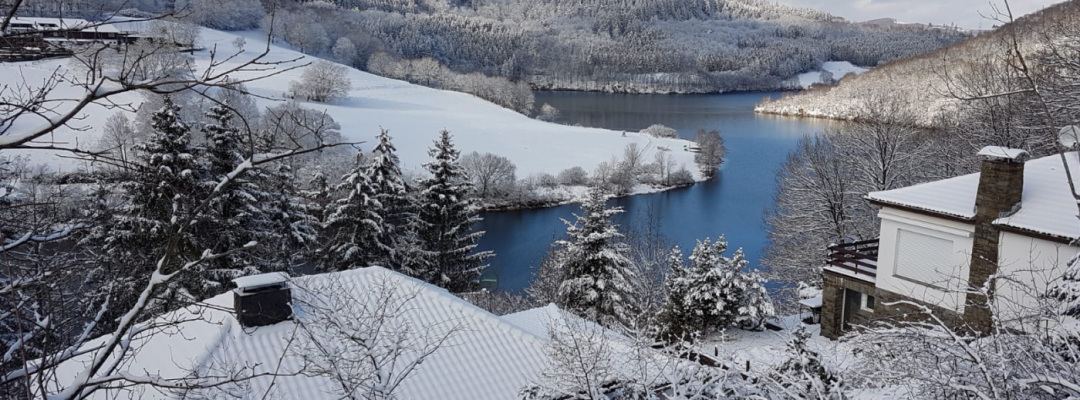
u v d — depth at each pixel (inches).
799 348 369.4
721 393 317.4
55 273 224.4
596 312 1026.1
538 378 445.7
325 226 1144.2
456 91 4729.3
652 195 2274.9
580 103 5442.9
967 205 629.0
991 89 949.2
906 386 269.7
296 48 4101.9
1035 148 882.8
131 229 745.0
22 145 164.6
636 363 361.1
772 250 1307.8
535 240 1809.8
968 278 623.2
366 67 5423.2
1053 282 327.6
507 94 4608.8
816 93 4202.8
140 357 459.8
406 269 1173.1
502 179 2226.9
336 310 399.2
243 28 3814.0
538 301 1177.4
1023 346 257.3
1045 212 583.5
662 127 3440.0
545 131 3361.2
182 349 461.1
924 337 284.4
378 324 423.8
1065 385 221.1
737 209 2010.3
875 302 706.2
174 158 804.6
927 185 685.3
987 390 255.0
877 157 1112.2
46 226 239.3
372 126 3021.7
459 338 517.7
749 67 7121.1
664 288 1041.5
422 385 468.4
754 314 820.0
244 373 430.3
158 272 176.7
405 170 2391.7
